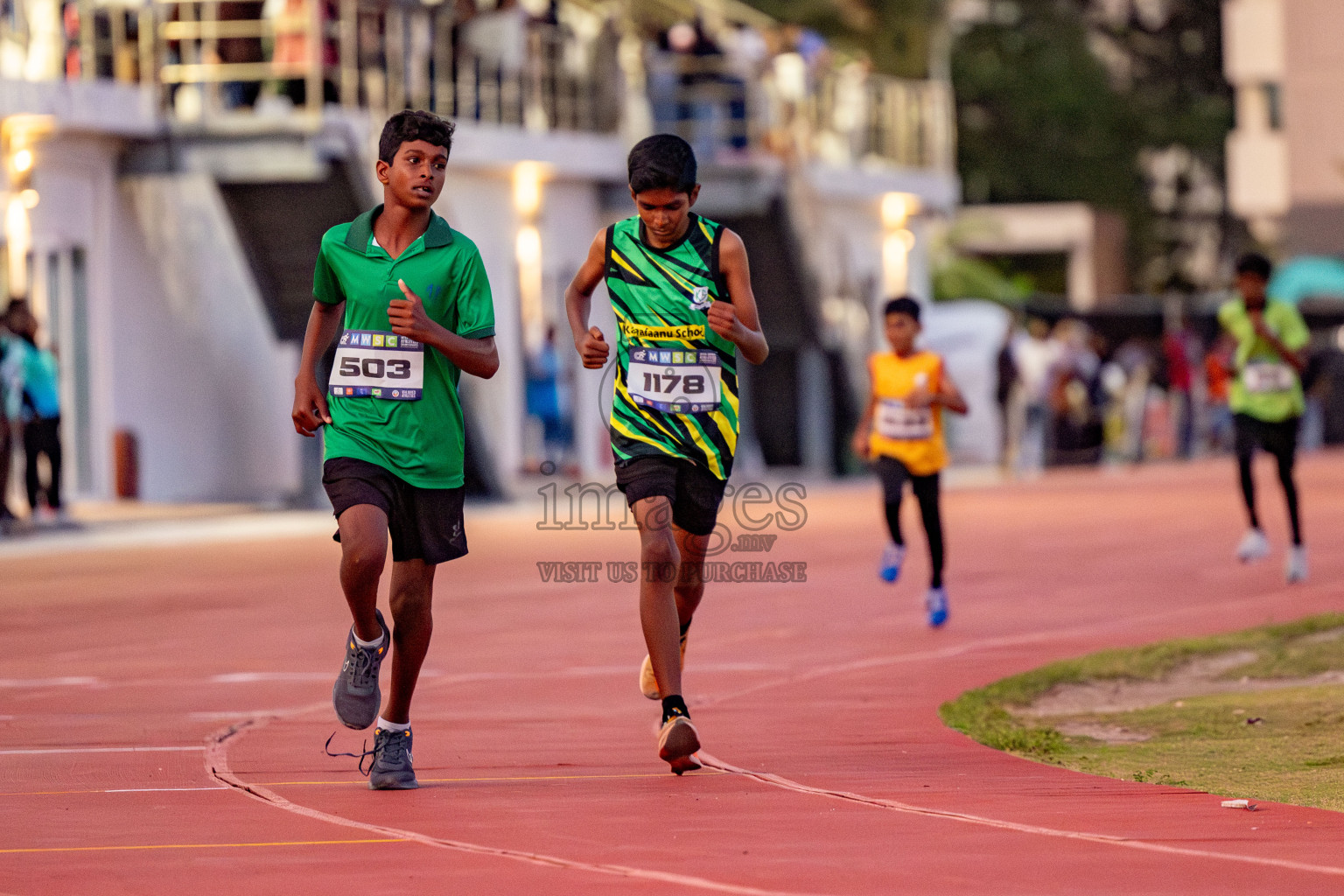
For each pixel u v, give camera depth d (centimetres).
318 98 6481
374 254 1798
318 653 3048
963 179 17325
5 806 1739
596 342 1961
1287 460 3838
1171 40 18638
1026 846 1523
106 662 2934
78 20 6469
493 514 6550
